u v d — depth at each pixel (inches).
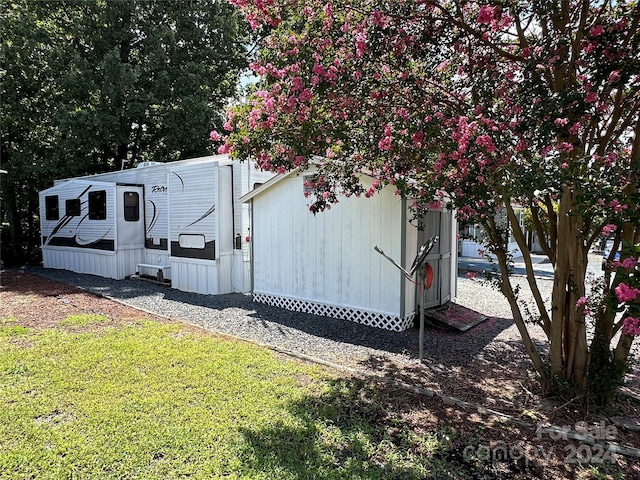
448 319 229.5
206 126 572.7
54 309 258.2
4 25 461.1
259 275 282.8
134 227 401.4
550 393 139.1
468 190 126.9
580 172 101.5
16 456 102.0
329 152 154.6
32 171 505.4
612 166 107.9
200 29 591.2
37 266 508.4
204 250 319.0
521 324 146.0
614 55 110.7
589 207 96.7
